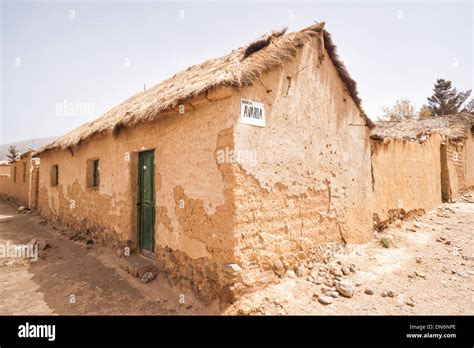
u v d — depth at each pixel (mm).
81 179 8680
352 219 6203
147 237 6012
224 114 4043
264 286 4180
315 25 5582
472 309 4070
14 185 19203
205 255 4234
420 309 4094
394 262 5730
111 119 7168
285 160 4762
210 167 4223
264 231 4309
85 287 5059
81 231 8555
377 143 7504
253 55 4590
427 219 8906
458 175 12586
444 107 30078
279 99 4738
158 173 5336
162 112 4672
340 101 6164
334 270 5020
